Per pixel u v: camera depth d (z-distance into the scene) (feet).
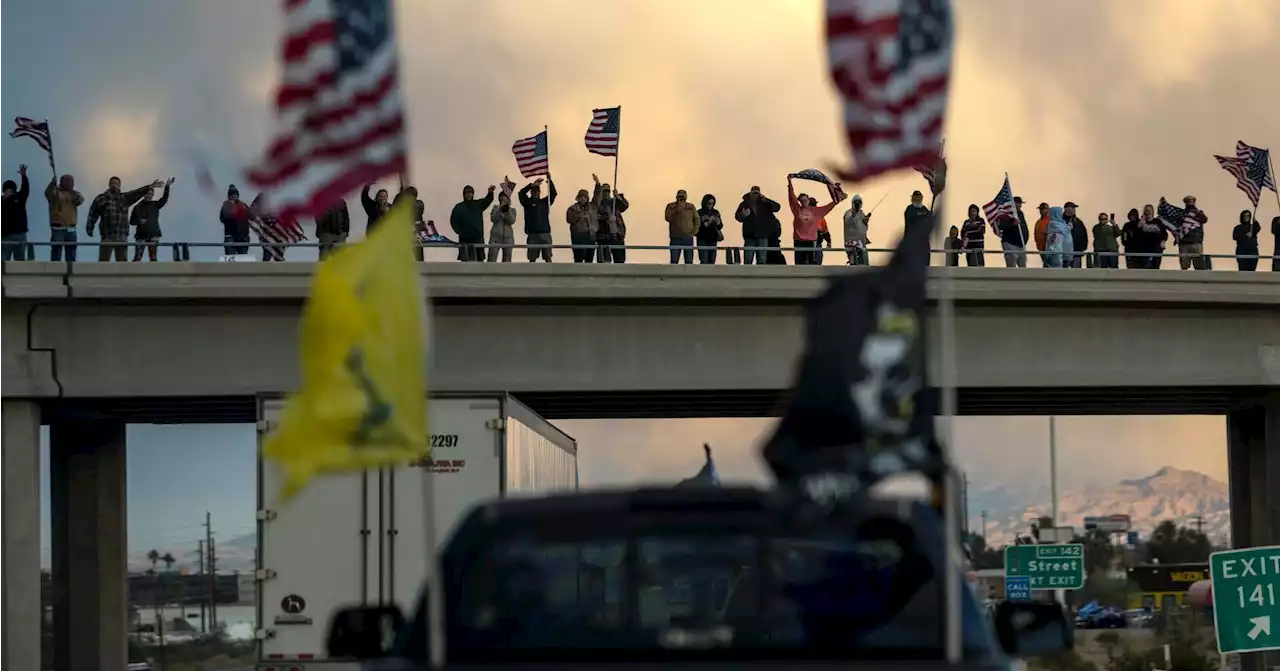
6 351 347.15
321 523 211.82
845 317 62.54
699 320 370.53
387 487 212.43
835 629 73.05
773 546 74.79
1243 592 218.59
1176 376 394.32
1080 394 416.87
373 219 362.12
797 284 366.84
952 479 62.90
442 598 75.25
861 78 71.46
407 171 72.18
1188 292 388.37
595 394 378.94
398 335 62.95
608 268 360.69
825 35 71.87
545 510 75.51
